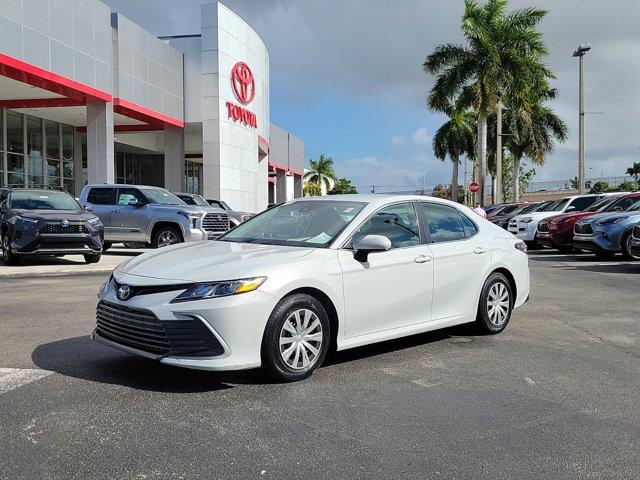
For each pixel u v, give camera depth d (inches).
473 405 174.6
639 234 482.6
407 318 226.8
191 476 127.3
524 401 178.9
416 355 230.2
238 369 177.2
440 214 252.8
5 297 353.7
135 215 636.1
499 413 168.4
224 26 1293.1
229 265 186.1
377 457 138.3
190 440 145.6
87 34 930.1
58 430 150.1
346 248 209.8
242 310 176.6
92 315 296.8
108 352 224.2
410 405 173.6
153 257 206.4
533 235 741.9
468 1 1326.3
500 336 264.7
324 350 199.9
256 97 1461.6
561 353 235.6
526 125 1642.5
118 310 187.6
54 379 190.7
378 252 216.5
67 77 883.4
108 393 178.2
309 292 197.2
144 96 1131.3
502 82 1300.4
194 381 190.7
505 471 132.3
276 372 187.0
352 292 205.5
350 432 152.7
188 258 197.5
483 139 1328.7
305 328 193.8
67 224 511.8
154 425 154.4
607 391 189.3
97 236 534.0
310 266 194.9
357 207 227.6
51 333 255.8
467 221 264.7
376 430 154.4
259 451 140.3
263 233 232.7
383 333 218.7
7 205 538.3
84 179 1334.9
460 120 1850.4
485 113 1320.1
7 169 1071.6
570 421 163.0
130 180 1619.1
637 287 414.9
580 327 284.8
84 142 1336.1
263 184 1664.6
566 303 351.3
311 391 184.2
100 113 995.3
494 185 1820.9
